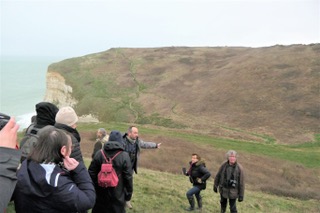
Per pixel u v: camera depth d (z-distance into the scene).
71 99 95.88
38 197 3.27
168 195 15.13
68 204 3.35
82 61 115.94
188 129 62.41
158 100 81.38
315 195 24.94
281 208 19.30
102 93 89.19
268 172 35.12
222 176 12.20
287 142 53.59
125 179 6.53
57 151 3.49
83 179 3.77
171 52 123.44
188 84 89.69
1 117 3.34
